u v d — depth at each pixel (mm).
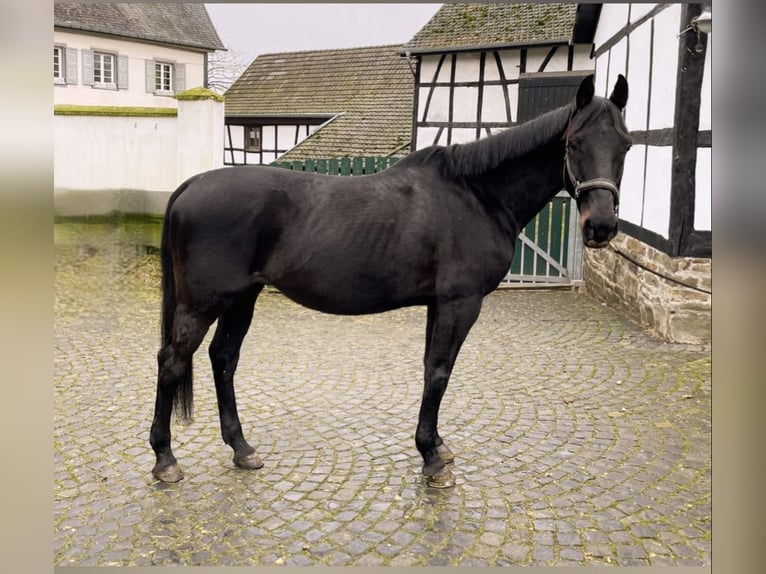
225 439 3430
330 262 2957
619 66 8180
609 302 7863
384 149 14867
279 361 5492
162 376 3143
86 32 20312
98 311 7215
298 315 7434
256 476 3318
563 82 11188
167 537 2727
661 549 2664
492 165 3057
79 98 20453
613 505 3029
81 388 4699
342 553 2607
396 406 4387
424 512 2953
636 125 7262
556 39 11094
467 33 12570
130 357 5539
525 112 11664
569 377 5000
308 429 3971
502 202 3129
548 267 9148
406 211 3002
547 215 9086
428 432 3186
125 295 7926
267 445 3723
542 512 2961
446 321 3076
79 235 9320
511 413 4234
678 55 5711
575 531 2799
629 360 5438
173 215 3029
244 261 2982
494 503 3043
